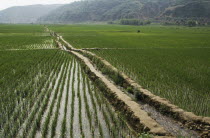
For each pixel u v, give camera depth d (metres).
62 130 10.30
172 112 12.12
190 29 124.88
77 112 12.55
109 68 21.78
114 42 51.59
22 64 24.20
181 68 23.20
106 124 11.26
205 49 40.25
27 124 10.77
